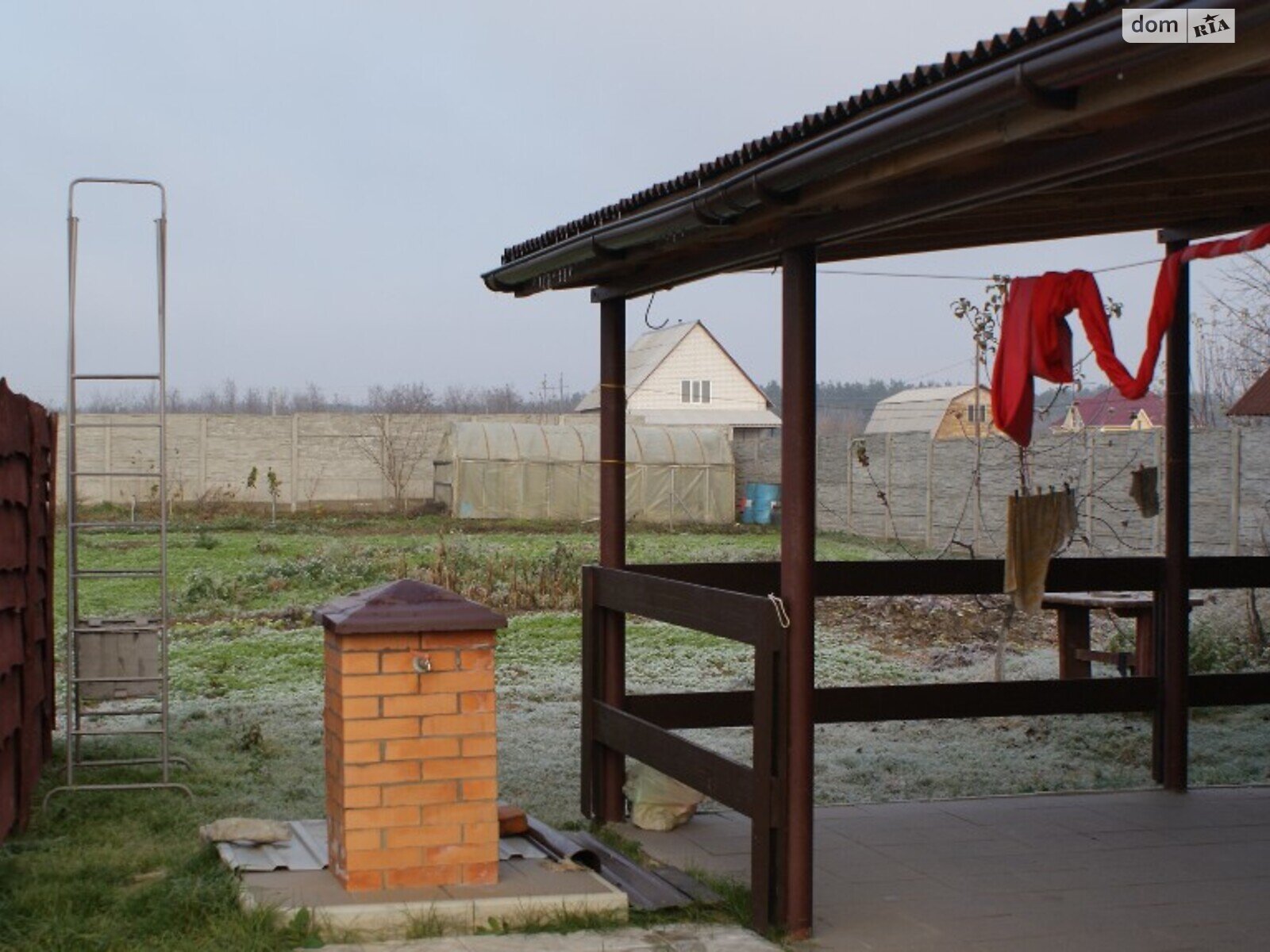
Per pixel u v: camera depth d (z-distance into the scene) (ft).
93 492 117.19
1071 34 11.62
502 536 99.55
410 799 18.31
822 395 225.15
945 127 13.50
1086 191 18.12
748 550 89.76
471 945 17.08
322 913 17.21
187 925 17.08
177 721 33.60
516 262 24.86
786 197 17.04
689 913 18.81
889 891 20.49
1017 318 17.90
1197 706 27.25
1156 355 17.04
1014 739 33.19
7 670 20.97
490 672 18.65
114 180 25.64
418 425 124.16
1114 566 26.81
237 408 231.50
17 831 22.40
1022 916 19.33
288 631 50.62
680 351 172.55
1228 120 12.50
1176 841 23.32
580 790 26.91
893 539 93.25
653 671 43.06
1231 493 55.36
